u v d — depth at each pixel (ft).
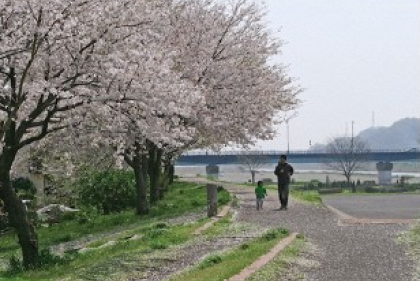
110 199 110.11
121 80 50.98
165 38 86.79
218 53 97.71
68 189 125.08
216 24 97.86
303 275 38.45
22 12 48.29
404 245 51.13
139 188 97.19
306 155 369.50
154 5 68.64
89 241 75.05
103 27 52.47
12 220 51.83
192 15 95.66
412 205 101.65
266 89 104.78
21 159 105.29
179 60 89.81
